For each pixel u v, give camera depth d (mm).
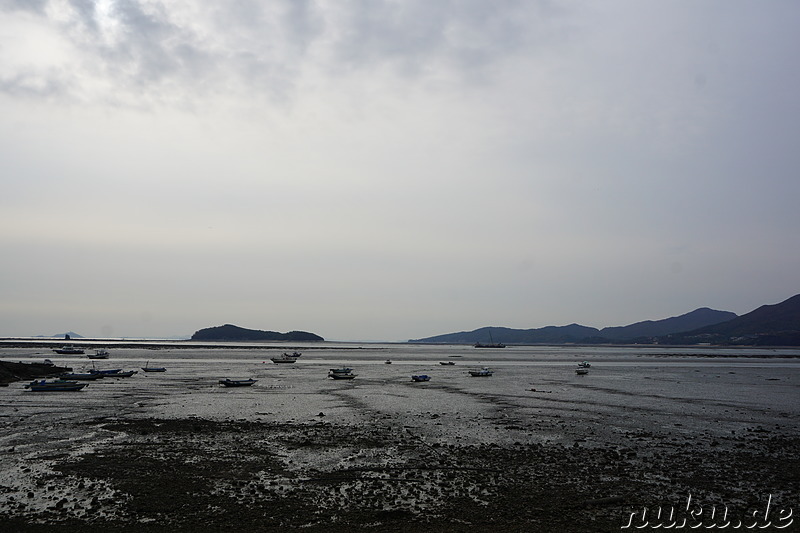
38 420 41938
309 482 25219
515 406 53969
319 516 20609
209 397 59375
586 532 19375
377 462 29234
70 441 33781
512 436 37312
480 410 50781
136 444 33031
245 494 23188
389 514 20766
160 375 90812
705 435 38625
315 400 57625
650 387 76188
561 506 22141
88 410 48062
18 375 79000
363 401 57156
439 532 19156
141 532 18766
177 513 20688
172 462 28484
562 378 93250
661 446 34438
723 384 81625
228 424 40938
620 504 22531
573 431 39531
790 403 57906
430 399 59562
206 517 20312
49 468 26906
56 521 19672
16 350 186000
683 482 25922
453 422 43188
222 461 28969
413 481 25547
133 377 86125
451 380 87438
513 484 25203
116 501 21922
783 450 33812
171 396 59938
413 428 40188
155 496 22578
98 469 26703
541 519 20641
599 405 55156
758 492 24547
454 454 31328
